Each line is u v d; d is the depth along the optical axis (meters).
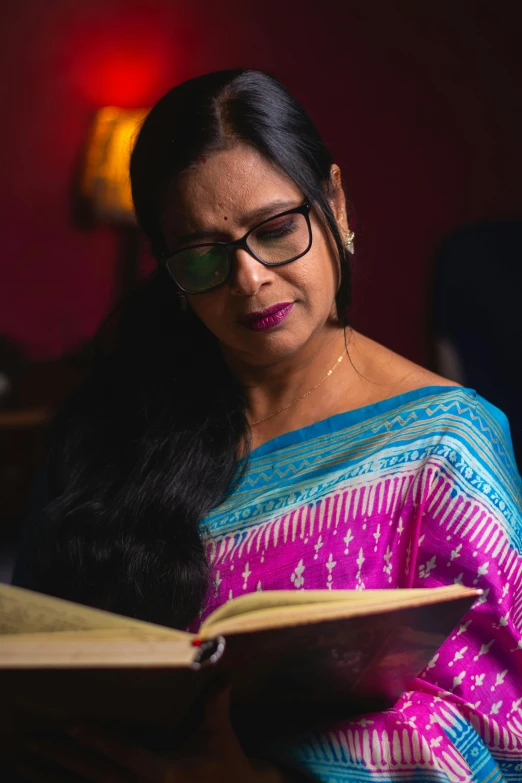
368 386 1.47
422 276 4.31
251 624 0.93
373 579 1.31
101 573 1.44
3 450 3.34
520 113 4.23
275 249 1.29
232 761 1.13
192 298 1.36
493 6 4.16
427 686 1.27
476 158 4.26
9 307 4.20
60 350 4.25
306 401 1.49
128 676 0.90
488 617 1.26
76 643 0.88
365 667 1.11
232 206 1.28
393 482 1.33
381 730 1.20
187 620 1.39
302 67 4.17
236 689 1.09
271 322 1.32
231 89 1.29
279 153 1.27
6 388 3.57
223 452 1.47
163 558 1.40
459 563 1.27
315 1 4.14
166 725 1.09
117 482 1.50
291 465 1.44
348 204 1.47
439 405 1.39
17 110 4.07
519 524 1.33
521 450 3.44
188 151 1.28
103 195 3.87
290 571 1.34
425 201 4.27
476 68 4.21
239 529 1.41
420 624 1.05
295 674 1.09
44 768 1.15
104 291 4.25
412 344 4.34
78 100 4.11
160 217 1.35
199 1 4.12
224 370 1.54
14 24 4.00
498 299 3.66
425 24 4.17
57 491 1.60
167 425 1.50
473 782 1.18
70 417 1.63
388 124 4.22
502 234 3.74
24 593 0.99
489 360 3.61
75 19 4.05
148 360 1.58
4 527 3.87
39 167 4.12
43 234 4.17
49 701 0.96
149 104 4.16
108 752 1.06
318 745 1.21
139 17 4.10
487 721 1.24
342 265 1.40
